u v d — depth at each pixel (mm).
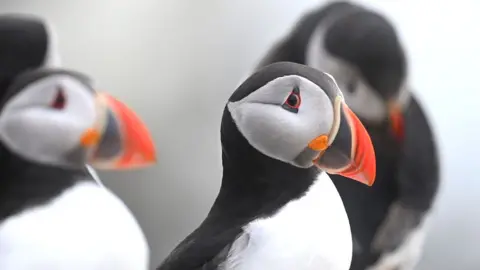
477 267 10766
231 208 5637
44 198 5625
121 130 5777
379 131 8273
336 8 8312
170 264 5516
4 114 5734
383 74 8039
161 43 11195
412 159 8391
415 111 8625
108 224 5582
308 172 5621
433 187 8570
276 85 5516
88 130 5734
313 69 5613
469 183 11000
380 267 8320
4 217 5566
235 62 11180
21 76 5828
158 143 10906
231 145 5648
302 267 5348
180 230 10727
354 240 8031
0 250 5445
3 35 5891
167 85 11125
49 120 5695
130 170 10742
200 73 11148
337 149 5504
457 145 11164
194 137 10977
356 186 8031
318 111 5484
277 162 5566
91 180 5840
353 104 8133
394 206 8258
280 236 5367
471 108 11383
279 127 5484
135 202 10734
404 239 8367
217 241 5484
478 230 10828
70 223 5523
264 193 5578
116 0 11133
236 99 5633
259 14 11297
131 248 5625
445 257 10805
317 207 5520
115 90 11094
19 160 5703
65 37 11031
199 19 11266
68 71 5867
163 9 11219
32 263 5418
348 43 8000
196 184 10805
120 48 11148
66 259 5441
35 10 10875
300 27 8250
